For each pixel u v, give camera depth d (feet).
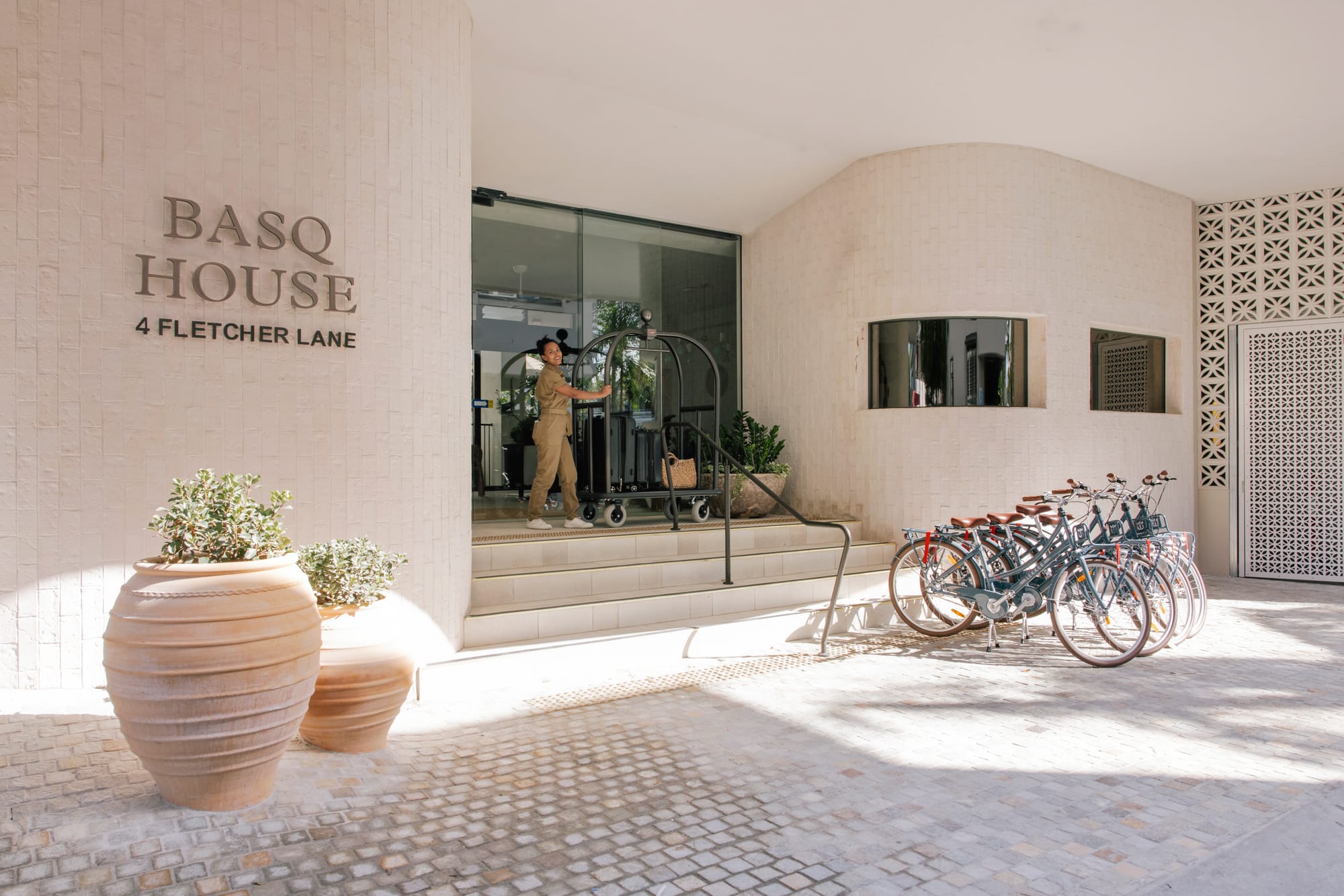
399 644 11.87
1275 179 27.68
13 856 8.35
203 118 13.42
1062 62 20.07
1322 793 11.16
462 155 16.97
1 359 12.29
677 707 14.75
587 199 27.25
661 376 29.30
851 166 26.37
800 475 28.30
